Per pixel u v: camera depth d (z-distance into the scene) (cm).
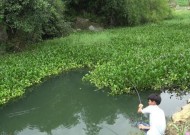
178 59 1587
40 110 1322
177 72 1455
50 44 2367
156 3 3791
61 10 2864
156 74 1440
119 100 1350
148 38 2361
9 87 1493
